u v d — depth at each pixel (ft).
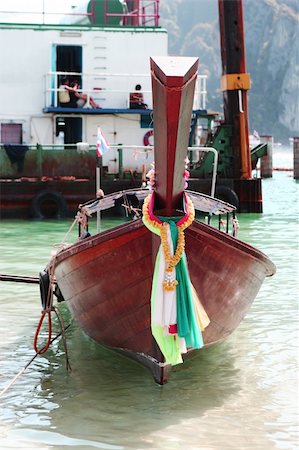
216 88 644.69
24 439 26.86
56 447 26.22
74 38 89.10
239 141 90.38
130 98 88.94
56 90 85.40
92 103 88.53
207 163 89.40
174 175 28.02
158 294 29.78
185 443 26.61
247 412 29.32
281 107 652.07
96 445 26.40
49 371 33.99
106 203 40.24
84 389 31.73
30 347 37.60
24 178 84.33
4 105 89.15
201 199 40.34
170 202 29.25
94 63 89.40
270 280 52.08
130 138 89.15
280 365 34.65
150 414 29.12
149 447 26.27
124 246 30.68
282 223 82.74
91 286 32.63
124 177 86.84
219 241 31.30
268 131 647.97
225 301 33.58
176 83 24.67
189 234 30.63
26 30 88.63
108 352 36.73
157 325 29.86
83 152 84.64
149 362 32.01
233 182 89.61
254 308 44.52
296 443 26.66
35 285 51.21
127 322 32.42
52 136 89.40
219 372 33.86
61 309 45.96
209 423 28.30
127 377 33.19
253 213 90.84
